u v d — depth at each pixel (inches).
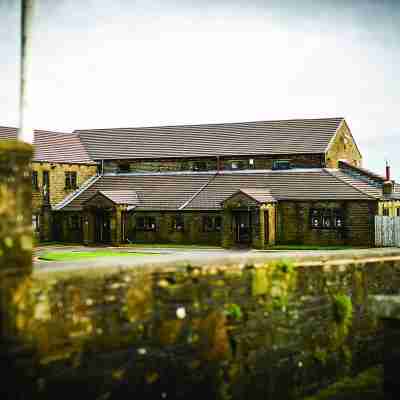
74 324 394.9
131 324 424.2
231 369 477.1
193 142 2386.8
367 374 577.6
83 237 2181.3
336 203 1989.4
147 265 433.1
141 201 2214.6
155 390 433.7
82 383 396.8
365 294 590.2
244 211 2068.2
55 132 2433.6
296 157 2203.5
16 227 371.6
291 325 520.4
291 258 521.0
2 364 358.3
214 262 469.4
